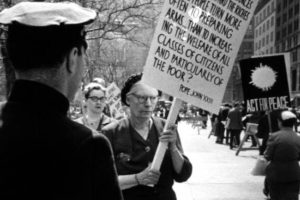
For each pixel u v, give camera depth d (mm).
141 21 15141
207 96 3436
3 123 1618
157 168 3189
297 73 67188
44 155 1576
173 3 3365
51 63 1668
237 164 13328
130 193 3260
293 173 6691
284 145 6691
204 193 9055
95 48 19188
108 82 36500
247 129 15734
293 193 6770
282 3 75812
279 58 9086
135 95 3420
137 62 39250
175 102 3373
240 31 3488
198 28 3414
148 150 3396
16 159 1567
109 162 1675
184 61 3391
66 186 1583
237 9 3469
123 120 3521
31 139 1586
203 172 11625
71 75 1763
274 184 6828
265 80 9102
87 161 1616
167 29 3371
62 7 1693
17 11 1657
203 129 36625
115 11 14062
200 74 3420
